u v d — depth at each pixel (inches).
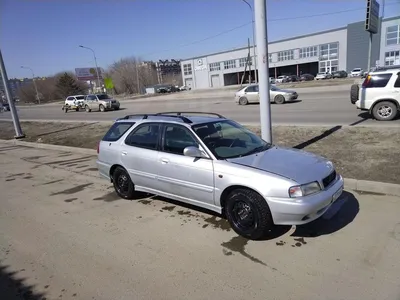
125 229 165.2
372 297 102.0
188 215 177.5
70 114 1167.6
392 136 296.8
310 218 135.5
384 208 165.3
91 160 352.5
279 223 136.3
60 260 137.9
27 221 185.8
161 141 183.9
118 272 125.7
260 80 251.4
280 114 577.0
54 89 3715.6
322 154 265.4
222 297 106.7
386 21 2140.7
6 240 161.6
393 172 205.9
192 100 1326.3
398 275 112.0
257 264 124.9
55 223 179.8
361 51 2324.1
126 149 202.8
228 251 136.3
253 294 107.2
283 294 106.2
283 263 124.2
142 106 1247.5
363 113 483.8
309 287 109.0
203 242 145.6
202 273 121.3
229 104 929.5
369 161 232.8
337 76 2085.4
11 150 484.7
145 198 210.5
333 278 112.8
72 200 218.2
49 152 433.4
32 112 1611.7
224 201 155.9
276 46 2773.1
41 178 288.2
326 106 624.7
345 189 196.4
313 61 2613.2
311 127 390.3
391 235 138.3
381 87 405.7
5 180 291.3
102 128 593.9
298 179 134.9
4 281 124.4
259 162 151.0
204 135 168.2
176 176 172.1
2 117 1435.8
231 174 146.6
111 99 1170.0
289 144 315.9
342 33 2393.0
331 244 135.4
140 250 142.1
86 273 126.4
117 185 217.2
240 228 147.8
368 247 130.8
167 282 117.1
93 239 156.3
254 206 139.1
